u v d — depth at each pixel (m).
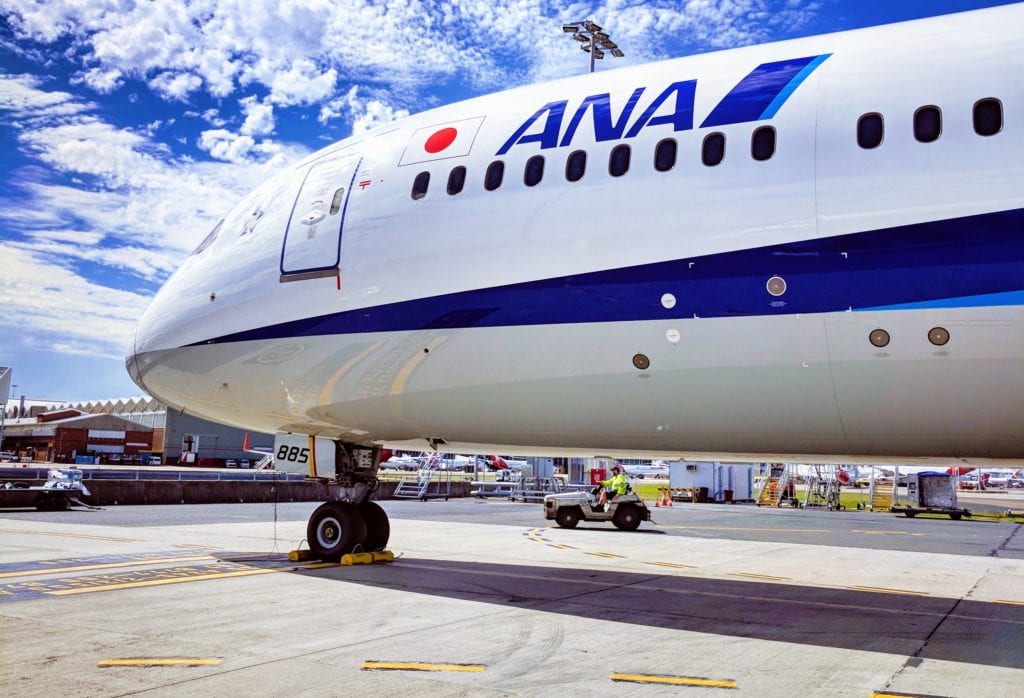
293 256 10.48
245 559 12.81
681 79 8.80
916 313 7.16
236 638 7.22
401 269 9.64
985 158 7.09
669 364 8.25
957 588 11.63
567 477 50.09
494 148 9.48
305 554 12.76
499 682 5.91
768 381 7.92
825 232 7.49
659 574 12.50
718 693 5.72
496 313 8.99
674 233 8.10
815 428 8.20
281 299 10.51
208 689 5.62
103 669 6.11
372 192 10.14
